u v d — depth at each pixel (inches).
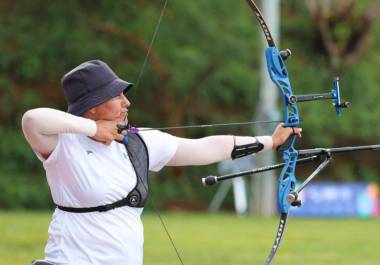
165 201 2278.5
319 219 1846.7
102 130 444.8
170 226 1472.7
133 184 454.3
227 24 2429.9
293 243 1226.0
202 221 1626.5
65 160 445.1
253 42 2425.0
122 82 458.9
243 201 2137.1
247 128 2432.3
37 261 451.5
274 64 503.2
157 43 2357.3
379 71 2630.4
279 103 2181.3
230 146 493.0
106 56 2309.3
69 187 447.2
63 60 2325.3
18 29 2349.9
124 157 457.4
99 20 2330.2
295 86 2480.3
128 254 448.1
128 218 452.1
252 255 1077.1
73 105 457.4
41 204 2170.3
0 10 2390.5
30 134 438.3
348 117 2491.4
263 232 1390.3
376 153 2551.7
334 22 2519.7
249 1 513.3
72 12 2313.0
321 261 1028.5
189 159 485.4
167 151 476.1
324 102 2492.6
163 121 2426.2
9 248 1082.7
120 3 2338.8
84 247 445.7
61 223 451.5
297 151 495.5
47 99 2359.7
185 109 2406.5
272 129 1936.5
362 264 1005.2
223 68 2421.3
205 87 2429.9
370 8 2511.1
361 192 2089.1
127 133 463.2
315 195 2053.4
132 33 2345.0
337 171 2498.8
